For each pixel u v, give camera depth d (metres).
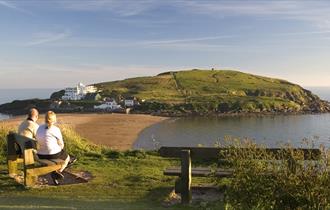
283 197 7.56
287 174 7.68
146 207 9.22
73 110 143.75
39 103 151.75
